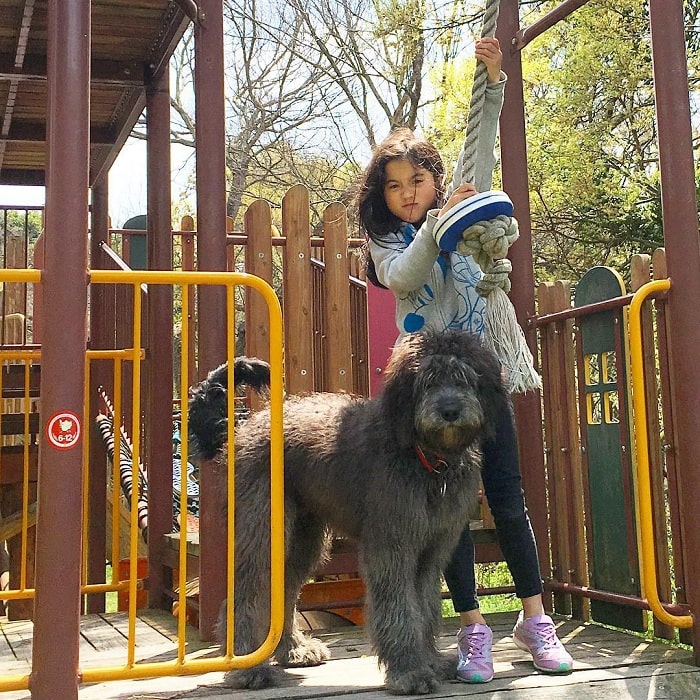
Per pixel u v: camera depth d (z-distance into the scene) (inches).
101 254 235.1
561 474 162.6
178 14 163.2
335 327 199.6
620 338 145.9
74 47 101.5
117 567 192.1
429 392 107.0
